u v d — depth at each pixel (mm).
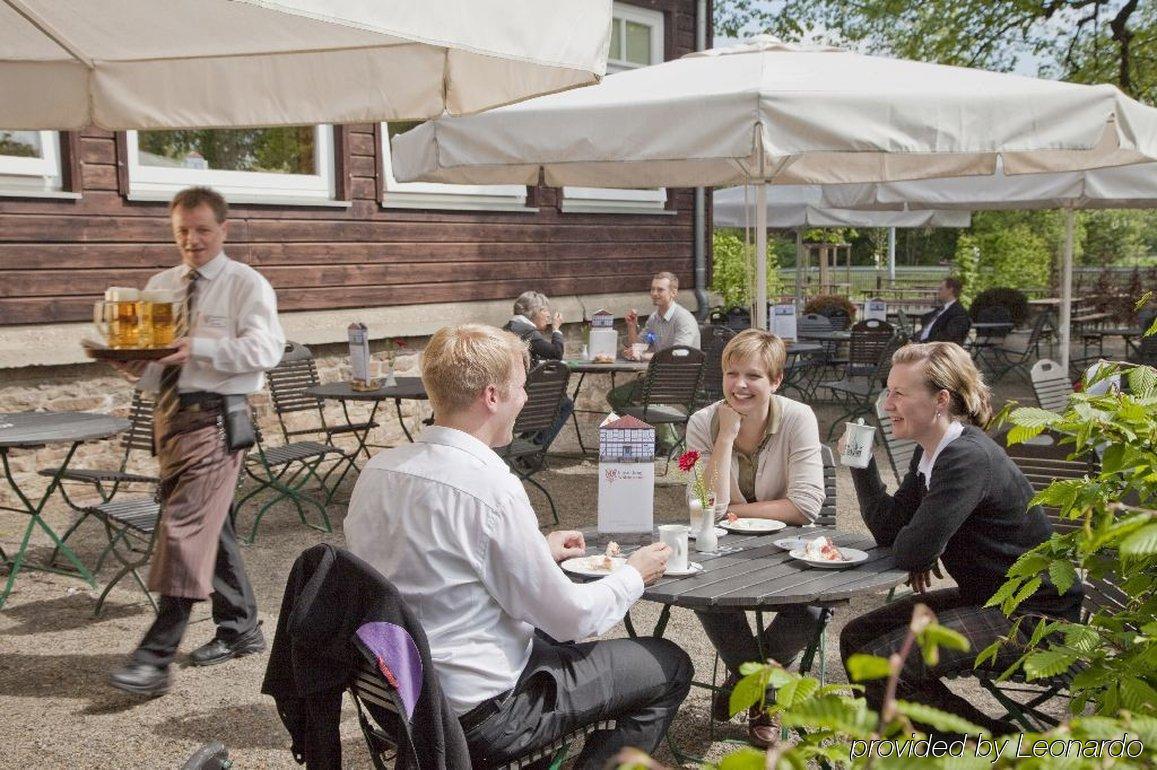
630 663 2885
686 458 3664
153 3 3748
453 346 2688
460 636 2586
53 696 4344
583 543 3471
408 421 10438
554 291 12023
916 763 1022
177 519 4238
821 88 5418
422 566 2566
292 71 4180
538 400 7090
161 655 4246
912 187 12750
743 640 3828
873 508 3680
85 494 7801
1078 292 26672
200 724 4078
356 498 2688
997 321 16734
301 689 2406
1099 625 1911
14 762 3748
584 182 8359
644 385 8586
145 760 3779
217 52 4137
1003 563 3268
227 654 4715
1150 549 1343
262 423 9180
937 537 3240
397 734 2344
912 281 32531
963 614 3244
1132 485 1920
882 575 3303
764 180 6566
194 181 8695
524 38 2746
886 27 23047
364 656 2348
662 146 5453
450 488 2580
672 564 3332
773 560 3504
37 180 7684
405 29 2420
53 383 7691
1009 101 5445
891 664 997
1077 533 1902
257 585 5879
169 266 8430
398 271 10297
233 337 4352
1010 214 36219
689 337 9781
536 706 2678
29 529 5613
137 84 4273
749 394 3998
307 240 9508
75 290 7863
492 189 11172
